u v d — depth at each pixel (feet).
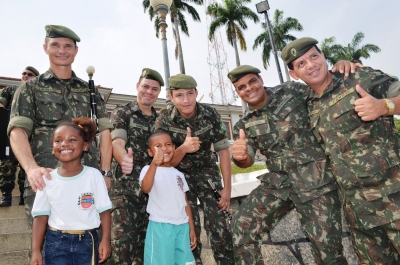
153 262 8.67
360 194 7.70
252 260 8.48
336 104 8.17
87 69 9.99
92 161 8.80
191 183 11.02
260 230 8.71
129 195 10.13
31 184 6.91
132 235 9.87
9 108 13.80
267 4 46.42
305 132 8.81
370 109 6.87
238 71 9.10
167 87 25.68
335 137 8.11
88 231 7.14
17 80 56.95
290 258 9.89
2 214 13.83
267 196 8.82
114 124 10.50
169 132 10.80
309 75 8.29
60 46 8.69
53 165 7.97
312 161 8.46
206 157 11.29
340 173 7.97
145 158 10.97
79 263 6.89
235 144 8.85
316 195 8.10
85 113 9.07
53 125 8.35
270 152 9.09
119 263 9.43
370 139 7.67
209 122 11.05
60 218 6.93
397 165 7.40
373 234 7.94
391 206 7.29
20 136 7.61
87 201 7.25
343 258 8.10
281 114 8.93
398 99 7.12
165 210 9.04
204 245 12.62
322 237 7.87
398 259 8.02
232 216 11.46
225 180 11.02
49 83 8.68
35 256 6.63
